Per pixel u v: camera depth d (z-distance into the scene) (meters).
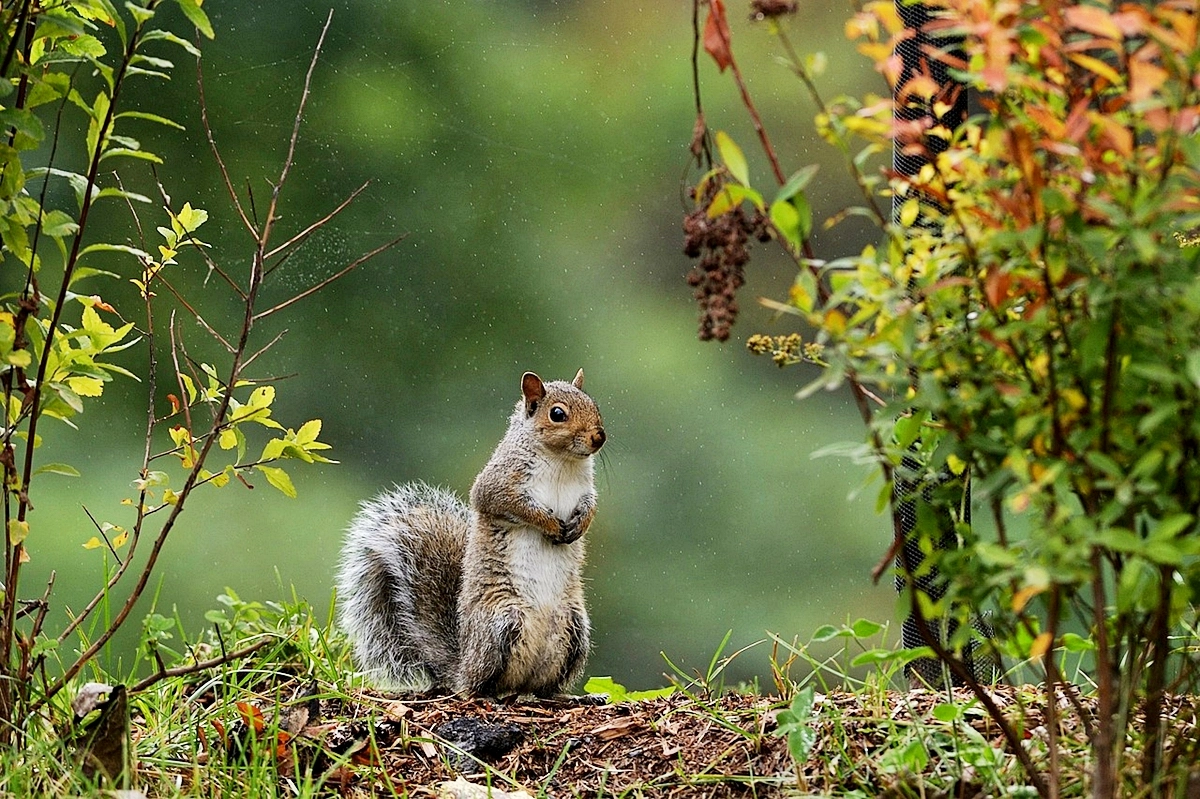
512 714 7.74
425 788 6.80
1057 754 5.54
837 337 4.78
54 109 17.83
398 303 18.78
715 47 5.15
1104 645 4.96
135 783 6.39
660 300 19.28
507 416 18.72
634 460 18.38
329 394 18.36
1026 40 4.60
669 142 19.53
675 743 7.10
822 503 18.11
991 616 5.55
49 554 16.77
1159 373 4.38
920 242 5.00
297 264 18.56
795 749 6.23
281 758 6.86
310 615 8.82
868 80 18.83
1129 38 4.78
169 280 18.03
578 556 9.27
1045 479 4.44
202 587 17.09
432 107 19.47
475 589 9.05
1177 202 4.32
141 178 18.30
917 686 7.60
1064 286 4.79
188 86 18.66
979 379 4.96
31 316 6.40
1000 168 5.17
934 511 5.28
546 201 19.38
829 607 17.75
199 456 7.00
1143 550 4.37
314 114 19.06
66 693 6.90
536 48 19.80
